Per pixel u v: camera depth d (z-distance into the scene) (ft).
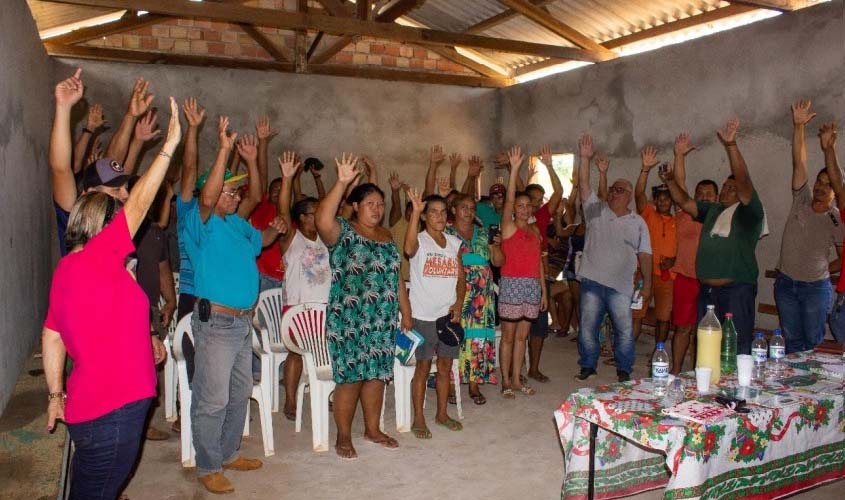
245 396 11.85
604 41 29.01
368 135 33.17
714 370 10.30
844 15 19.13
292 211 15.02
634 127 26.40
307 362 13.30
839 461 9.96
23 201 16.06
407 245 13.55
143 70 29.17
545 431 14.53
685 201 16.97
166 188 13.60
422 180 34.27
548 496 11.35
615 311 17.62
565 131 30.25
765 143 21.47
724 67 22.71
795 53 20.48
